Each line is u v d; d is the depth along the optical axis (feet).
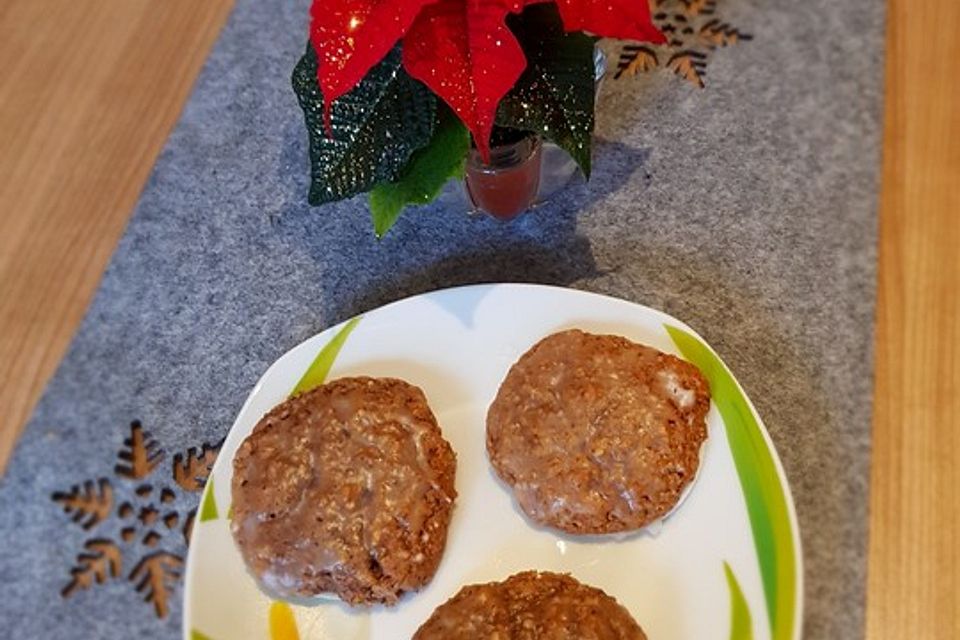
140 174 1.12
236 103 1.15
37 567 0.92
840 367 0.91
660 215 1.02
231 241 1.07
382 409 0.87
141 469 0.96
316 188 0.80
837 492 0.86
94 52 1.20
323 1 0.72
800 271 0.97
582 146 0.82
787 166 1.03
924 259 0.95
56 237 1.09
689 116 1.07
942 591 0.81
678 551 0.82
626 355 0.87
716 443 0.84
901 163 1.01
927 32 1.08
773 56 1.09
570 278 1.00
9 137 1.16
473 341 0.93
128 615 0.89
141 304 1.04
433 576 0.84
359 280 1.03
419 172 0.83
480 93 0.73
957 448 0.86
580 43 0.82
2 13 1.24
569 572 0.83
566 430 0.84
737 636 0.78
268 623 0.83
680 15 1.13
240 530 0.84
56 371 1.02
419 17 0.74
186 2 1.23
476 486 0.88
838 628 0.81
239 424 0.91
